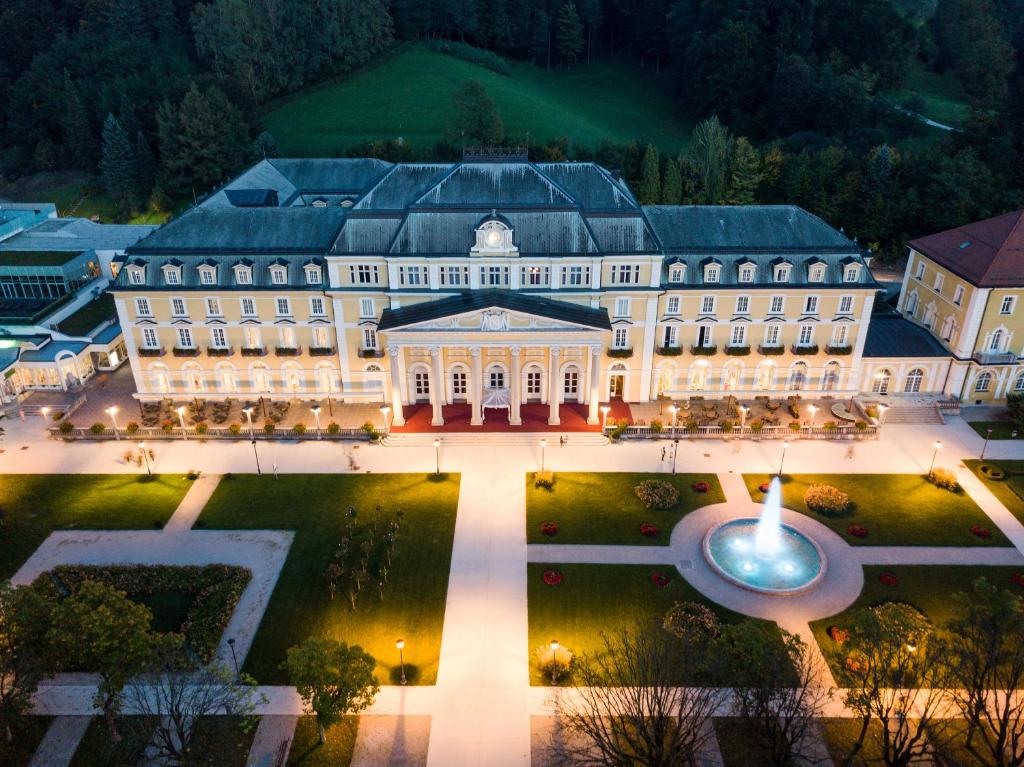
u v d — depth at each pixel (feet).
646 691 169.37
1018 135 500.74
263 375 318.65
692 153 485.97
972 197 467.52
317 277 298.15
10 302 382.42
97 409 321.93
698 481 274.36
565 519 255.70
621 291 294.05
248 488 272.10
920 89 615.98
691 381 318.45
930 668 168.14
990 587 173.88
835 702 189.78
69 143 588.50
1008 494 267.59
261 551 241.96
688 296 301.02
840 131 543.80
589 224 291.58
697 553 240.32
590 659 201.67
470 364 312.71
